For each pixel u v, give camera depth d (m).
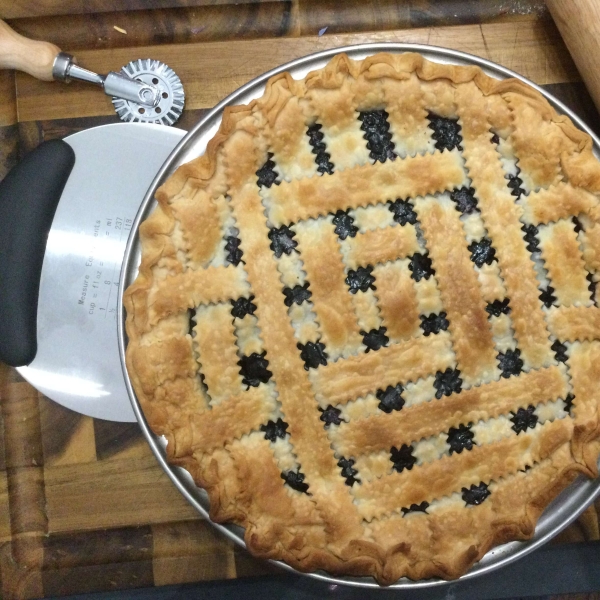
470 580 0.44
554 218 0.37
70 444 0.44
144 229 0.37
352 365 0.36
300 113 0.37
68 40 0.46
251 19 0.46
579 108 0.45
